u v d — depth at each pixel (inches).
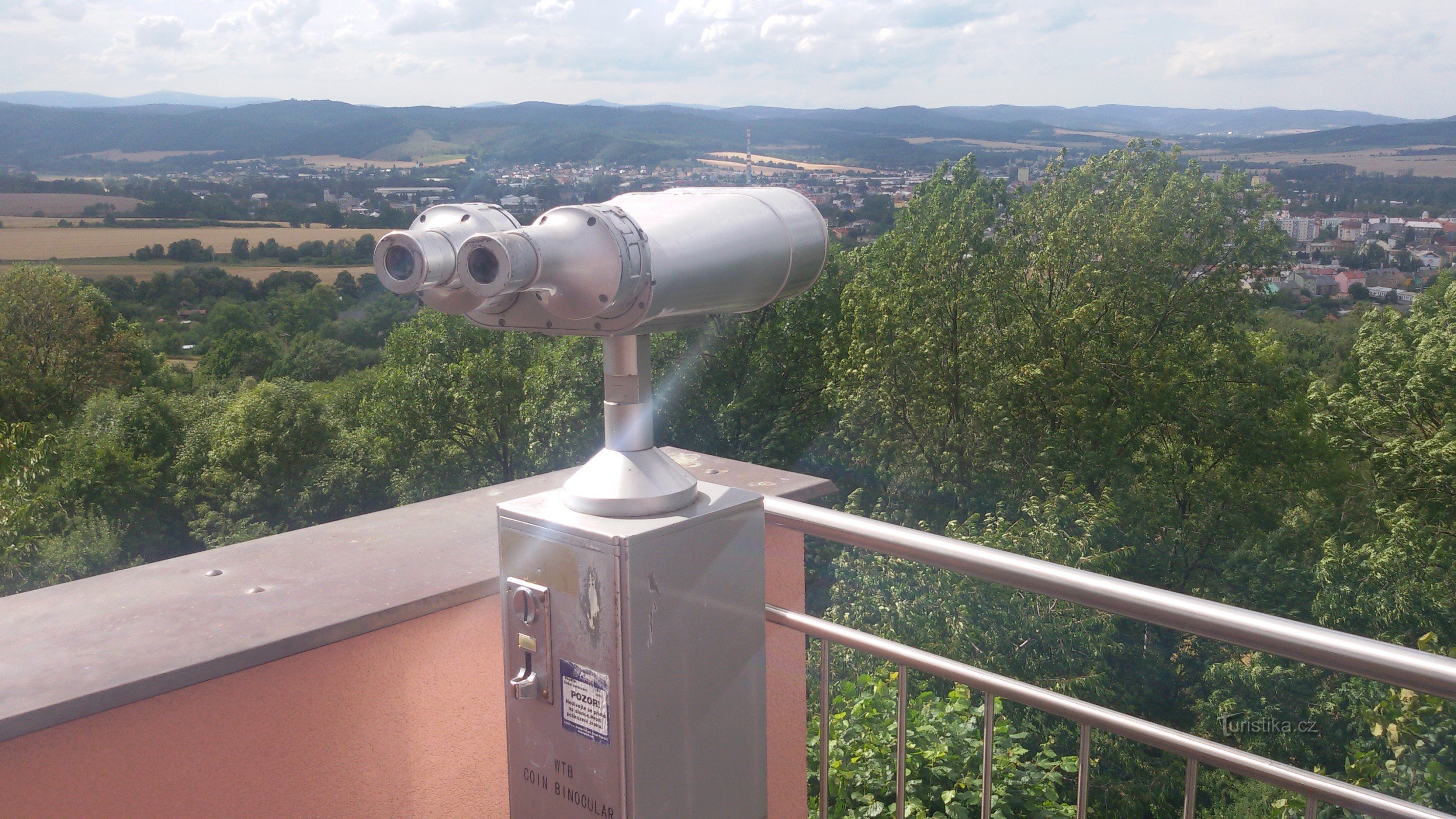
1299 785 37.2
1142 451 772.6
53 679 39.4
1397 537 582.6
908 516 765.3
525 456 1104.8
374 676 49.6
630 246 36.0
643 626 40.6
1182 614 37.9
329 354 2021.4
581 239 36.2
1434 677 31.9
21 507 522.0
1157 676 634.2
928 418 765.3
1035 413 758.5
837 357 845.8
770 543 63.2
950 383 766.5
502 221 38.4
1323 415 660.7
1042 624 543.5
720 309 44.1
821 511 52.5
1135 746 540.7
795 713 68.1
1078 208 808.9
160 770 42.1
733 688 46.5
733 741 47.1
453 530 59.5
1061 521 660.1
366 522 61.7
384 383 1194.6
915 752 99.8
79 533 1030.4
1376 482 642.8
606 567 40.1
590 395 882.1
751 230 44.0
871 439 783.7
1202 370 776.9
